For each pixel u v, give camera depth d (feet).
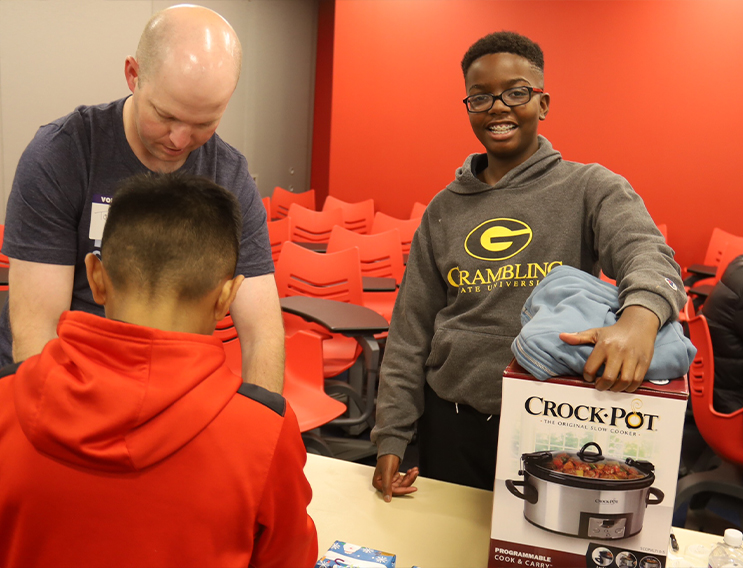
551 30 18.79
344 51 21.16
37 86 16.08
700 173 18.11
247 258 4.29
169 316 2.26
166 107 3.26
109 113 3.88
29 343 3.81
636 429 2.74
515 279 4.15
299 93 28.02
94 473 2.07
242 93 23.70
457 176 4.53
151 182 2.40
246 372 4.21
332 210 17.60
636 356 2.68
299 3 26.99
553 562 2.96
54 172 3.80
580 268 4.17
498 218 4.29
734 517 7.90
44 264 3.85
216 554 2.13
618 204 3.82
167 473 2.08
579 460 2.84
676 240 18.63
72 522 2.08
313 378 7.39
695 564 3.28
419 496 3.90
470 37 19.75
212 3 21.07
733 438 6.62
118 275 2.27
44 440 2.02
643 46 18.08
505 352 4.13
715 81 17.62
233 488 2.11
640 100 18.33
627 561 2.85
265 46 24.76
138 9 18.81
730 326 6.96
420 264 4.67
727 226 18.07
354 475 4.15
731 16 17.25
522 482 2.93
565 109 18.98
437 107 20.49
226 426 2.14
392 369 4.45
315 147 30.12
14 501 2.10
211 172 4.16
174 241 2.22
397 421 4.22
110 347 2.08
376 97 21.08
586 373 2.73
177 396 2.04
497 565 3.05
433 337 4.49
